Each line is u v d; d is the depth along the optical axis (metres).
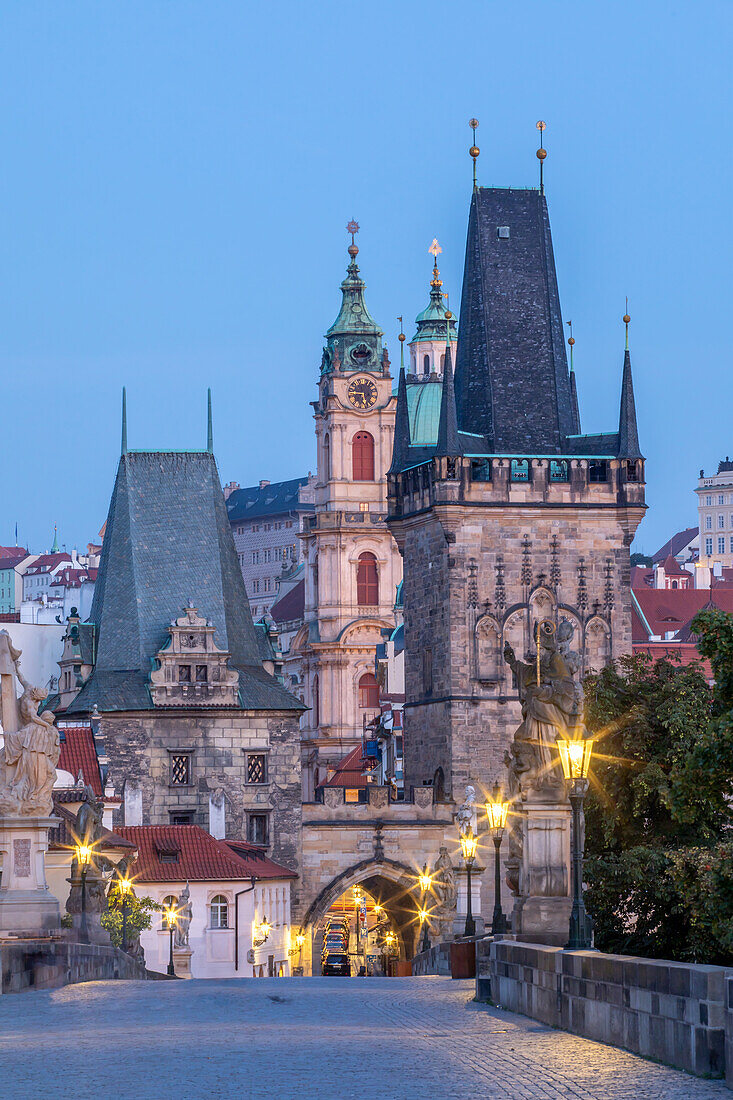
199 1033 43.97
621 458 181.38
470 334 188.12
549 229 190.75
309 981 77.62
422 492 183.12
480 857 174.38
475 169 190.50
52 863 123.94
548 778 71.12
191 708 182.12
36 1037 43.09
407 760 187.50
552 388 186.38
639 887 100.25
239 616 192.62
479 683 177.75
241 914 164.25
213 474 198.00
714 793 70.38
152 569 191.88
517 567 179.62
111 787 176.88
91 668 189.00
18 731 71.88
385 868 180.50
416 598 185.75
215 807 180.75
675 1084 34.00
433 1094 32.50
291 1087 33.34
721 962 97.62
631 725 108.75
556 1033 44.91
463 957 77.06
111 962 81.25
